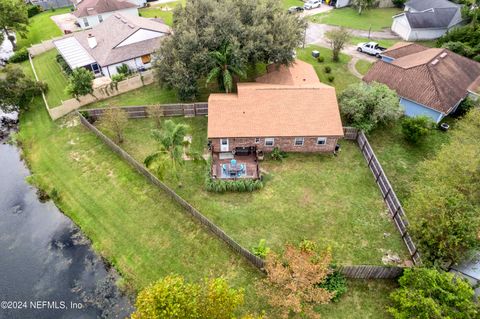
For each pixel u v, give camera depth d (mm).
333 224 28062
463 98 38938
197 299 19328
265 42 39062
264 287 23312
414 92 38031
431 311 19750
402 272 23375
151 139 36562
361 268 23578
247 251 24891
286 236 27109
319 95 34625
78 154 35719
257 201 29828
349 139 36500
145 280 25375
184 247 26781
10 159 37531
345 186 31328
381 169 30641
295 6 72375
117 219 29516
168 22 64812
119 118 35156
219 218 28344
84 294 25188
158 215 29188
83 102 41844
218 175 32094
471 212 21797
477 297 20938
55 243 28688
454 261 22297
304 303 21969
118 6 64688
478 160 26250
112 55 46156
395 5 73625
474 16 56156
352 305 22875
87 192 32062
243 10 41250
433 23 57250
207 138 35625
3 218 30953
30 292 25453
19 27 56812
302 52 53781
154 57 42156
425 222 22500
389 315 22359
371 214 28875
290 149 34688
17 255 27906
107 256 27328
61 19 68438
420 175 31688
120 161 34312
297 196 30328
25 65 52781
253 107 34125
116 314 23938
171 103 42094
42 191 33406
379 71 41406
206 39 37438
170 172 32094
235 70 38406
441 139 36375
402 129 35562
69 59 47500
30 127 40594
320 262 22703
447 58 41562
